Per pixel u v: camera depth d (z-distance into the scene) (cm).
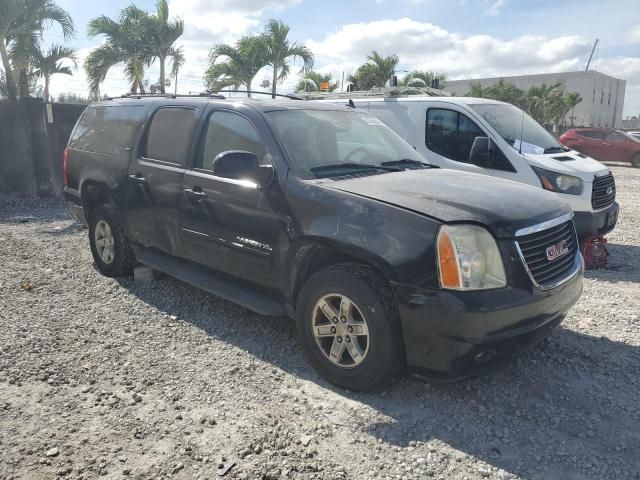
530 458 302
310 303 375
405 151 500
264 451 301
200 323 476
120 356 411
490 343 324
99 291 552
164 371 390
